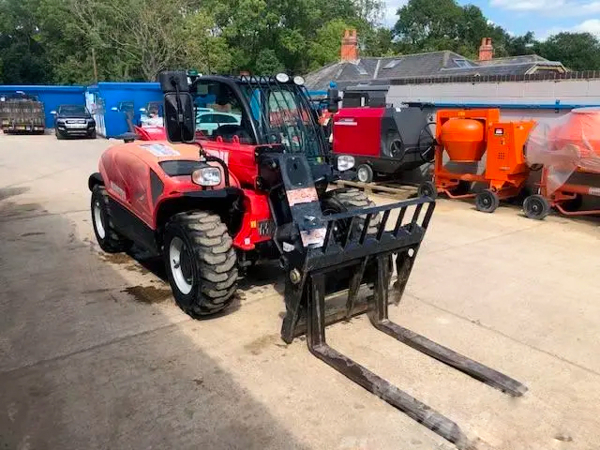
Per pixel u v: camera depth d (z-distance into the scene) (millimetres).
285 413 3057
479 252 6098
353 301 4027
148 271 5402
